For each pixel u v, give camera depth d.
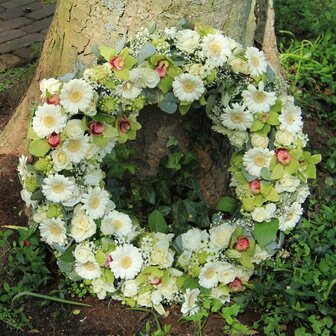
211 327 1.68
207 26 1.73
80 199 1.62
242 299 1.71
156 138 1.88
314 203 1.99
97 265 1.63
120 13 1.74
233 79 1.67
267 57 2.22
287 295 1.67
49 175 1.61
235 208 1.79
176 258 1.70
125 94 1.62
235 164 1.72
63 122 1.58
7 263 1.78
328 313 1.63
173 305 1.72
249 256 1.69
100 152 1.65
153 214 1.76
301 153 1.69
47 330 1.67
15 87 2.44
